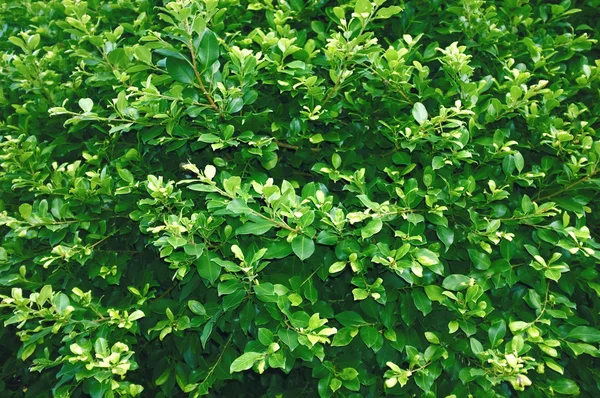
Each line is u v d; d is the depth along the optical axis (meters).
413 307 2.41
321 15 3.21
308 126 2.79
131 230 2.89
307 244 2.13
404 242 2.27
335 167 2.51
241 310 2.56
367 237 2.20
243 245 2.52
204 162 2.94
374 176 2.75
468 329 2.25
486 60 3.09
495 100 2.52
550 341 2.15
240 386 3.04
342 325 2.55
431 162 2.59
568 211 2.83
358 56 2.48
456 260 2.62
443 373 2.58
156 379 2.76
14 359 3.23
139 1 3.23
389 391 2.39
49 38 3.43
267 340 2.13
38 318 2.76
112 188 2.74
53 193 2.75
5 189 2.98
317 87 2.50
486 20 2.94
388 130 2.62
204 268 2.24
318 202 2.27
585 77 2.84
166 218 2.41
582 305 2.73
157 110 2.46
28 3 3.61
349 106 2.70
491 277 2.44
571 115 2.69
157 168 2.85
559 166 2.68
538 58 2.85
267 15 2.94
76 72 2.98
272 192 2.09
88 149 2.99
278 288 2.21
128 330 2.58
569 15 3.40
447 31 2.96
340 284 2.64
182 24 2.22
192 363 2.68
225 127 2.38
